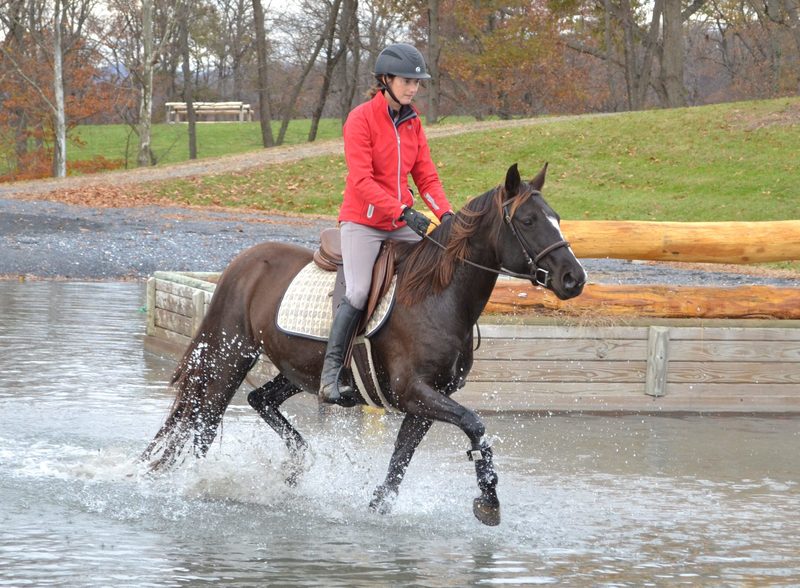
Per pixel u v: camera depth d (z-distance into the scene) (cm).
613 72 6303
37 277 1959
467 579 555
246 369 751
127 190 3272
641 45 5978
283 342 702
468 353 659
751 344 1062
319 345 686
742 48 6650
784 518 699
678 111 3891
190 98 5916
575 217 2914
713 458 863
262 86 5525
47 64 5072
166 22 4900
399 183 682
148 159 4662
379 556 591
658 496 746
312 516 672
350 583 542
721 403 1060
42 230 2445
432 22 4962
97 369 1153
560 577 565
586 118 3991
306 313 692
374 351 664
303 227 2669
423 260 652
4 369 1129
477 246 633
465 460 843
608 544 630
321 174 3450
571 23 5672
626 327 1043
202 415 749
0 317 1481
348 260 671
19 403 977
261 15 5500
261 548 599
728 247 1059
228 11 6394
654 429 965
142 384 1085
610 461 842
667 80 4722
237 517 662
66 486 716
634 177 3288
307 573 556
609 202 3047
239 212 2983
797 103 3775
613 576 570
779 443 924
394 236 686
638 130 3694
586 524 671
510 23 5425
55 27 4459
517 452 863
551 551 612
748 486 781
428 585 543
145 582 532
